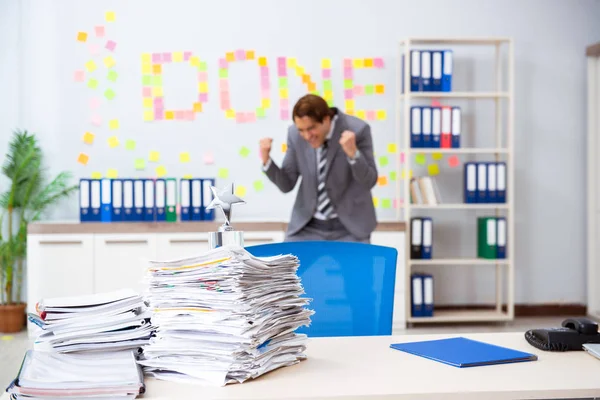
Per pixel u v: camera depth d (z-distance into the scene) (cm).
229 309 136
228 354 133
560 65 577
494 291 573
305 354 154
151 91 547
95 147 543
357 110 560
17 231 538
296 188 555
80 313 146
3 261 511
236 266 137
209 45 551
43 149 540
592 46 565
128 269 493
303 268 209
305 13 557
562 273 581
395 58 562
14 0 537
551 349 157
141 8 546
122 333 145
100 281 491
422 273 549
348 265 209
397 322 521
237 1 552
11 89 537
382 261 206
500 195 539
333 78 558
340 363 148
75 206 542
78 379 125
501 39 531
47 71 540
